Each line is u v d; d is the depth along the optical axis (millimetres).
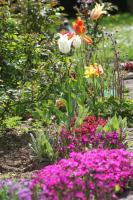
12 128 10211
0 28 10422
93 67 11023
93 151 7781
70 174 6785
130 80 15086
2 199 6637
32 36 10383
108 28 27203
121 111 11094
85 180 6809
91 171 7008
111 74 12812
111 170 7203
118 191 7270
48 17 12648
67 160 7477
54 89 10445
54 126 9688
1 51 10062
